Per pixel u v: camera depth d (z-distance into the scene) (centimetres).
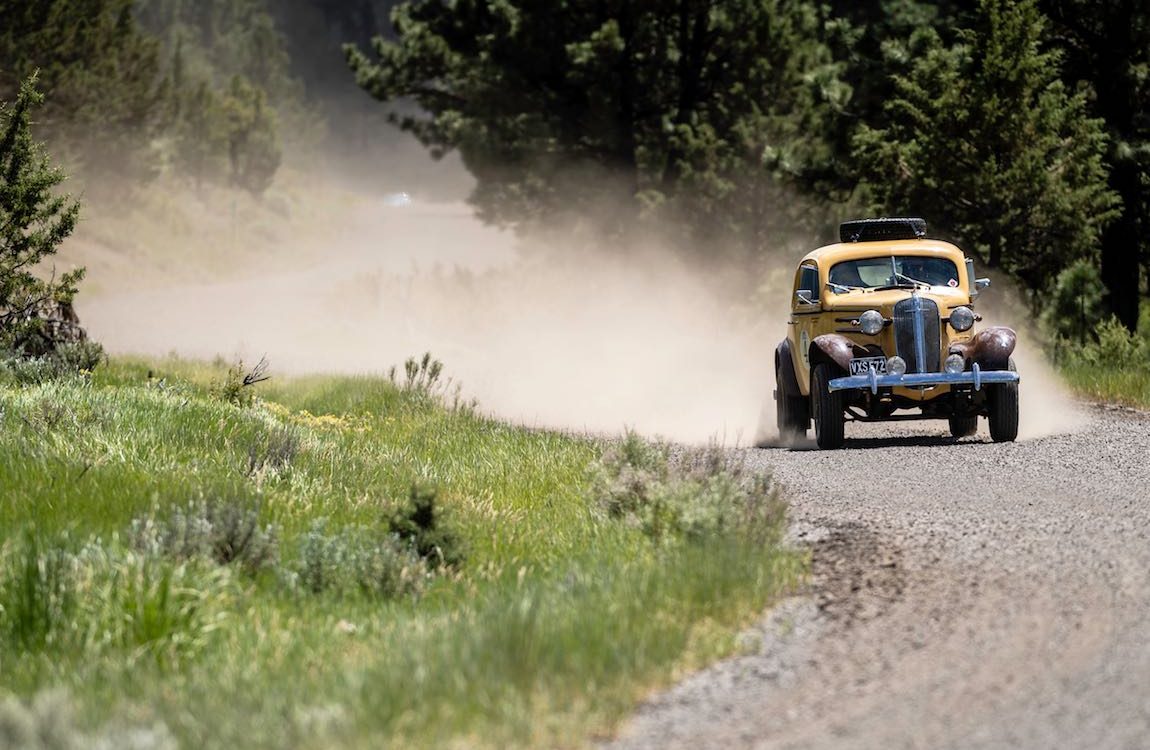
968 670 1103
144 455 2077
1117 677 1063
